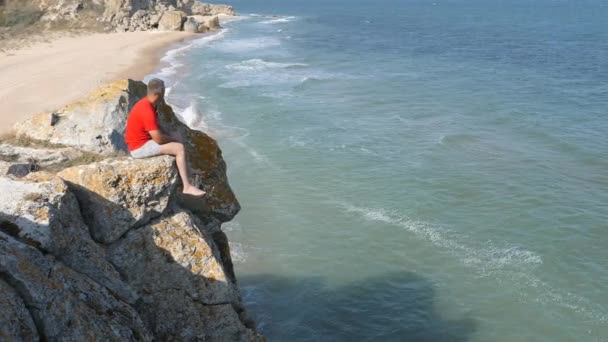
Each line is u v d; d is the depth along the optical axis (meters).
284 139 28.64
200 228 9.58
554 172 24.64
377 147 27.70
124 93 13.22
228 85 41.75
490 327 14.48
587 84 45.31
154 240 8.59
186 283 8.66
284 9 165.25
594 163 25.92
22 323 5.98
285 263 17.16
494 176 24.03
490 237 18.84
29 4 74.94
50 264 6.91
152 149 8.55
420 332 14.28
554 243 18.44
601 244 18.45
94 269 7.79
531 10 156.75
